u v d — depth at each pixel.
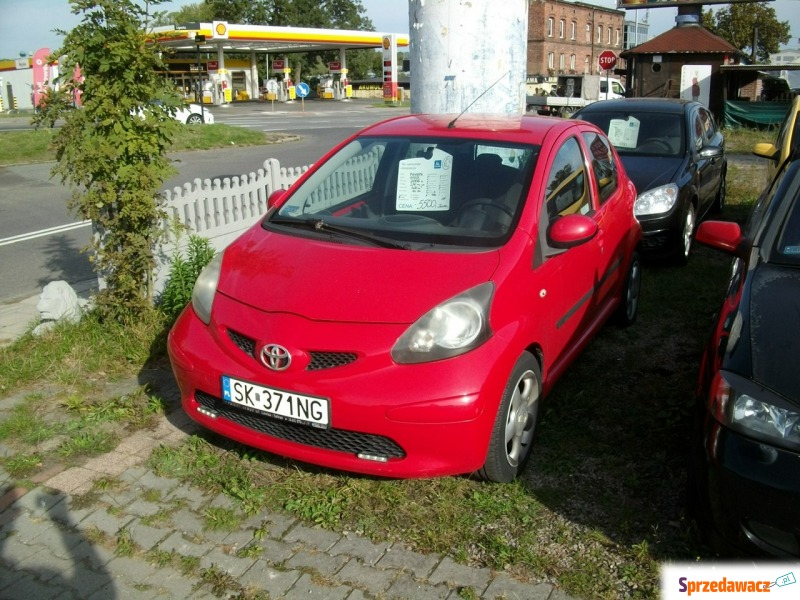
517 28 7.02
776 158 7.36
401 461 3.21
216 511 3.34
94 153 4.87
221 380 3.42
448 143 4.38
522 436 3.66
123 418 4.23
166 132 5.05
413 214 4.00
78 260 8.63
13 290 7.39
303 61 78.06
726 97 25.88
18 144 19.47
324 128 28.31
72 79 4.88
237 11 77.50
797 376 2.71
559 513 3.36
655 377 4.81
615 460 3.80
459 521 3.27
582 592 2.88
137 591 2.90
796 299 3.13
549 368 4.05
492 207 3.91
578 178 4.63
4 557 3.09
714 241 3.87
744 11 52.41
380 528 3.25
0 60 47.16
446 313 3.24
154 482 3.61
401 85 68.00
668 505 3.42
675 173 7.38
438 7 6.86
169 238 6.07
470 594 2.85
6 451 3.91
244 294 3.57
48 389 4.63
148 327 5.20
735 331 3.04
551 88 39.62
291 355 3.23
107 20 4.88
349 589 2.89
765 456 2.62
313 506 3.37
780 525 2.59
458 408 3.11
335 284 3.46
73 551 3.13
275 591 2.89
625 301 5.58
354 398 3.13
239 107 46.09
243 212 7.52
